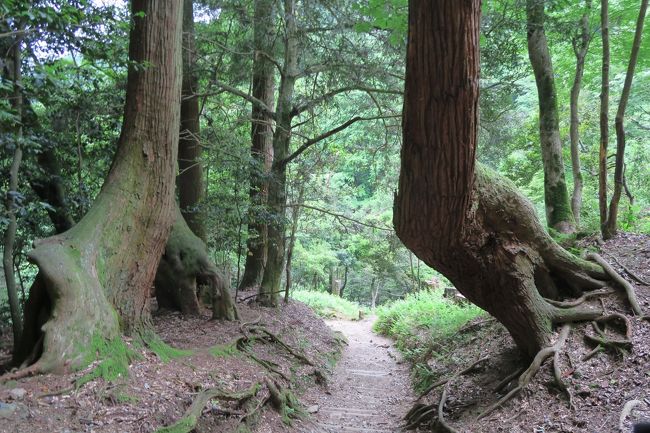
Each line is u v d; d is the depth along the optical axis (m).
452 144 4.54
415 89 4.39
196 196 12.77
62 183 9.19
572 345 6.29
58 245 5.80
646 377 5.29
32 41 6.33
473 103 4.37
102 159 10.27
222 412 5.63
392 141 15.22
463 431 5.89
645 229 10.27
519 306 6.51
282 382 8.36
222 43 12.59
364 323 21.84
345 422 7.89
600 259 7.34
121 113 9.08
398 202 5.35
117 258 6.30
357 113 14.77
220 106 13.98
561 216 9.80
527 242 6.77
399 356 13.38
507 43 10.76
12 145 6.38
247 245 13.62
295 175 14.71
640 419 4.56
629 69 8.16
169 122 6.90
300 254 24.05
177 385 5.76
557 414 5.37
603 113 8.70
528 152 15.59
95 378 5.02
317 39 12.45
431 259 6.02
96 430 4.27
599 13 11.06
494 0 9.83
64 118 8.63
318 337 13.19
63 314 5.26
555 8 9.94
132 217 6.54
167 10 6.79
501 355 7.46
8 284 7.29
